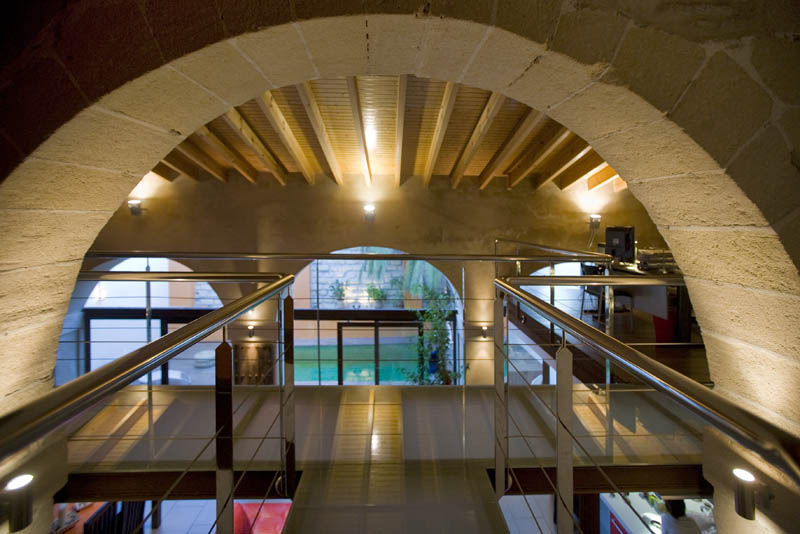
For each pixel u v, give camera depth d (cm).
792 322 142
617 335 479
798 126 133
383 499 176
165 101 143
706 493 197
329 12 129
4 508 112
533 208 686
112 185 158
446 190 686
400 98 374
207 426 230
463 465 199
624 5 133
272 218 679
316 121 437
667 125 138
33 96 129
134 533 77
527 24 133
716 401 62
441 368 702
